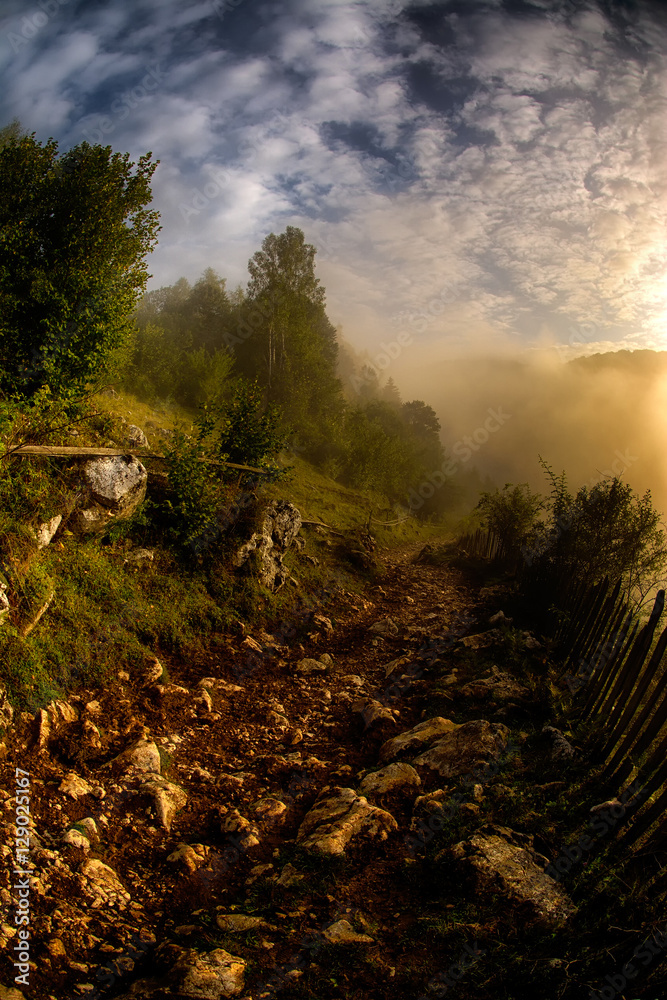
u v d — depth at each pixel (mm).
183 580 8344
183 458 8891
